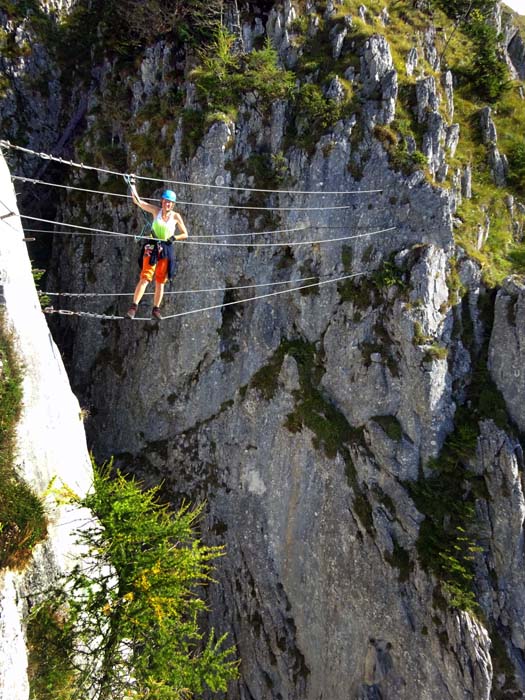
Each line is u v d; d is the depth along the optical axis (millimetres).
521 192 24656
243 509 24422
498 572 20203
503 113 26547
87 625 14359
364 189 22438
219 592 24578
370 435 21781
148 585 14172
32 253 28938
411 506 20844
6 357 14070
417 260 21406
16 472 13523
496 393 21359
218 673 15656
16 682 11492
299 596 23203
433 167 22562
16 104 29516
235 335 24531
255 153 23562
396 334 21531
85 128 29484
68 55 30938
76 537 15164
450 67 26250
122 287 26578
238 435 24594
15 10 30047
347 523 21984
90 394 27484
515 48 31219
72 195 27203
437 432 21109
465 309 22109
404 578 20531
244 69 23547
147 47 25953
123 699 14453
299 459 23156
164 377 25281
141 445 26359
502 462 20484
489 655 19062
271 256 23719
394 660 20719
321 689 22547
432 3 27516
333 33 23672
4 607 11992
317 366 23219
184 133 23516
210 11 24438
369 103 22688
